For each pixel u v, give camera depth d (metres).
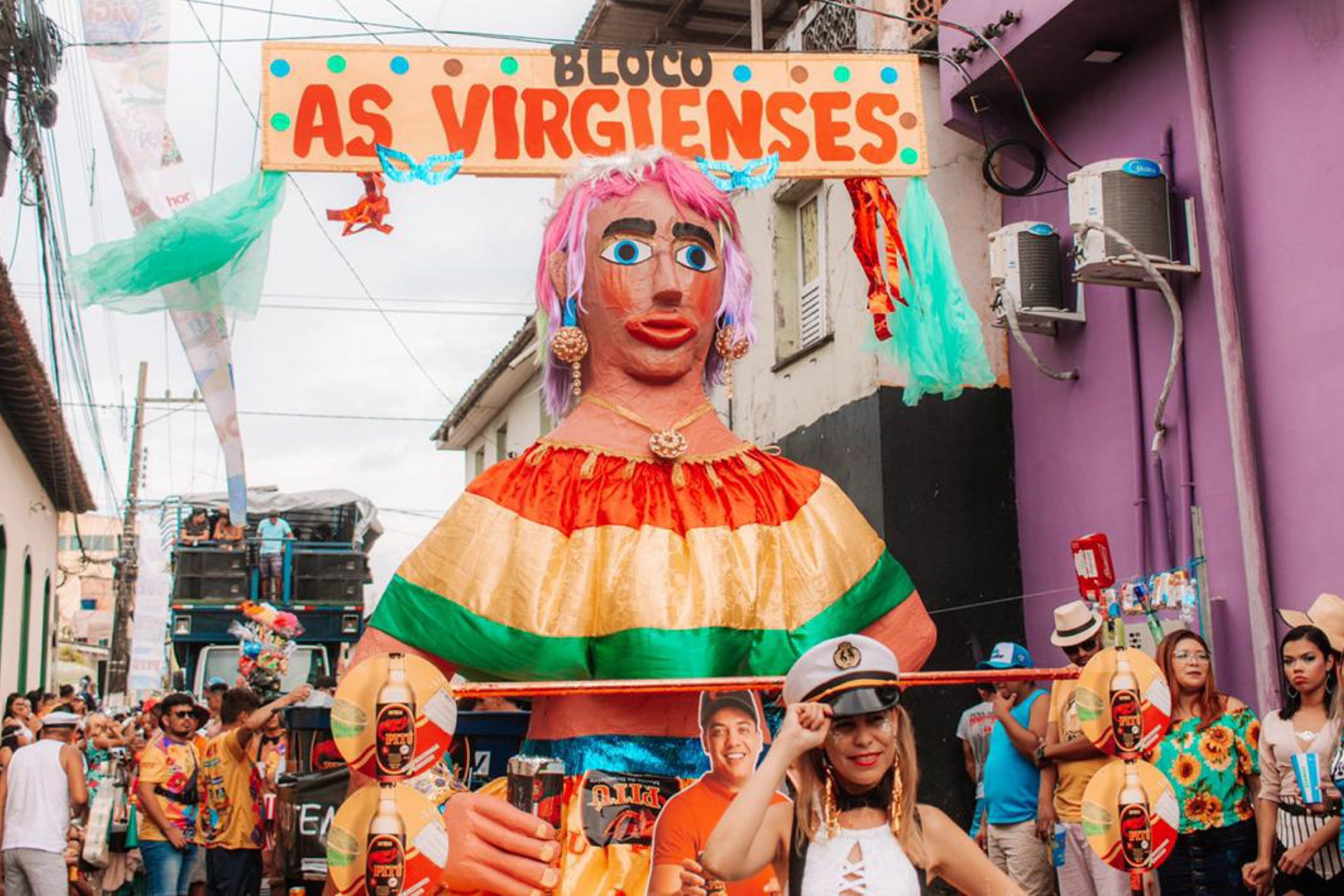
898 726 3.88
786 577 5.23
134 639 20.97
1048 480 10.62
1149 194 8.95
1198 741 6.53
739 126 6.20
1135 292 9.60
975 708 9.70
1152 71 9.49
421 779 4.69
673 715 4.98
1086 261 8.96
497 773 8.34
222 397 6.26
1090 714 4.82
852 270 11.63
